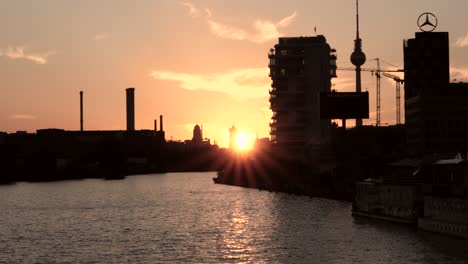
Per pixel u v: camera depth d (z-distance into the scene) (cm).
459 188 19262
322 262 16575
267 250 18525
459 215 18950
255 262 16900
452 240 18988
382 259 16638
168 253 18638
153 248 19562
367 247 18238
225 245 19712
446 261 16125
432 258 16512
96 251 19288
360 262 16400
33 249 19925
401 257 16738
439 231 19888
